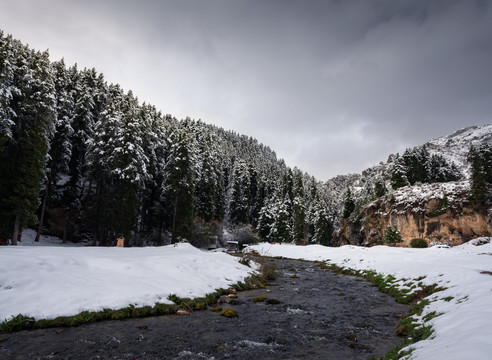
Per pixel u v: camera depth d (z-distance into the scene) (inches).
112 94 2476.6
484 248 1151.0
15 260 395.5
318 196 3307.1
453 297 364.2
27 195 1008.9
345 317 393.1
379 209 2153.1
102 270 450.3
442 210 1722.4
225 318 373.1
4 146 1007.6
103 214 1331.2
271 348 268.7
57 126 1464.1
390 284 621.3
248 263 815.7
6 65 1024.9
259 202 3346.5
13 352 237.5
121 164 1344.7
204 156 2256.4
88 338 275.4
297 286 665.6
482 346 156.7
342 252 1376.7
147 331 305.9
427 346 204.7
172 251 773.3
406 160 2684.5
